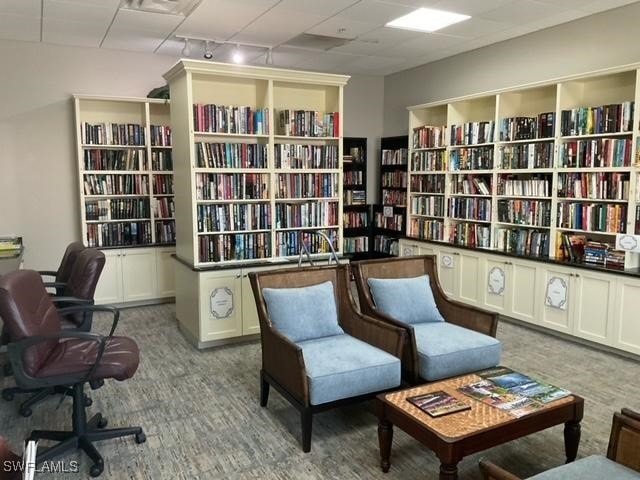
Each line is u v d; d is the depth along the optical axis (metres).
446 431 2.15
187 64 4.09
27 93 5.52
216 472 2.55
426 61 6.56
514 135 5.08
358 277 3.64
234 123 4.43
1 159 5.48
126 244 5.76
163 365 4.02
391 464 2.62
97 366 2.48
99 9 4.40
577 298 4.42
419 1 4.23
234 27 4.98
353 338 3.29
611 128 4.25
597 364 3.99
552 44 5.01
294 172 4.79
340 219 5.00
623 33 4.40
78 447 2.66
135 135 5.73
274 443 2.84
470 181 5.64
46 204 5.72
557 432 2.94
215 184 4.41
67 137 5.73
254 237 4.66
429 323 3.59
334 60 6.48
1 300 2.34
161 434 2.93
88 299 3.23
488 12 4.53
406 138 6.87
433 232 6.16
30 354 2.40
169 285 5.94
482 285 5.35
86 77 5.76
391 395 2.53
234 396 3.45
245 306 4.49
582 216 4.53
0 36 5.23
